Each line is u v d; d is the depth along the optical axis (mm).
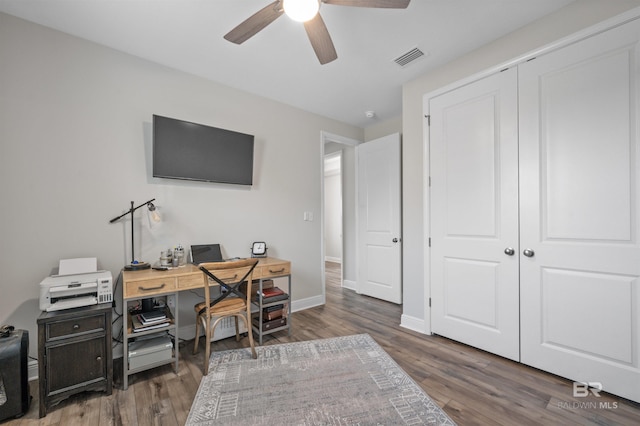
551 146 1986
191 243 2695
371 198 4129
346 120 4070
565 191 1926
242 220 3047
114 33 2127
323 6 1881
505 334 2215
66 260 2010
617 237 1733
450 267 2562
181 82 2662
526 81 2100
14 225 1937
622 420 1558
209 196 2816
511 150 2178
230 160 2889
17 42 1957
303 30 2104
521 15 1997
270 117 3297
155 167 2430
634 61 1681
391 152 3850
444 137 2605
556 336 1969
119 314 2314
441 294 2633
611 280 1757
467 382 1919
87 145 2195
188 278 2160
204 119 2793
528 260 2090
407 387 1859
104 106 2271
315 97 3283
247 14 1934
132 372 1914
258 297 2635
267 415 1595
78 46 2168
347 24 2061
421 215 2799
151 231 2479
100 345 1797
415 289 2852
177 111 2633
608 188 1765
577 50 1875
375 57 2484
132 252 2334
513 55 2164
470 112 2422
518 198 2139
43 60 2039
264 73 2730
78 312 1740
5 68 1919
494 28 2127
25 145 1976
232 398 1747
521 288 2125
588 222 1836
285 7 1484
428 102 2730
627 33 1700
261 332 2533
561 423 1537
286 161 3441
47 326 1654
